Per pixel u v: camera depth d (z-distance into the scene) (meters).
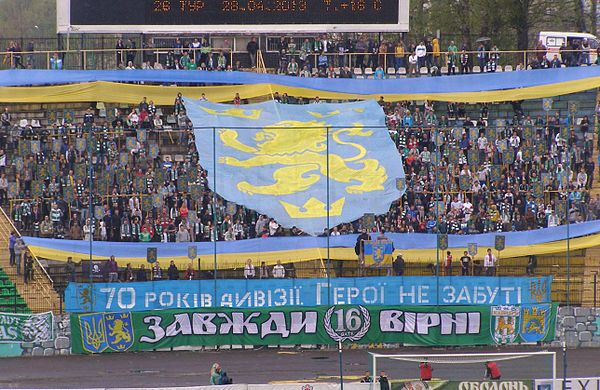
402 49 169.38
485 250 136.12
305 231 138.12
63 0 165.25
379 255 131.25
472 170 151.25
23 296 128.50
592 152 157.00
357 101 163.75
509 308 124.06
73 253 134.12
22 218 141.50
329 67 169.00
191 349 123.12
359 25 166.50
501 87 165.38
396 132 155.12
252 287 123.81
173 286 123.31
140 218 142.50
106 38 174.88
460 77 166.25
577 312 124.38
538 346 124.19
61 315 121.94
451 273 132.62
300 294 124.06
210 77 163.88
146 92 161.88
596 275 133.12
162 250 135.50
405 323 123.88
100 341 121.44
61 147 150.38
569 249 132.75
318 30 165.88
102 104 162.25
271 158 149.12
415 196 147.12
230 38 174.38
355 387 100.81
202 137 151.75
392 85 165.62
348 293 124.38
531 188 148.62
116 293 122.31
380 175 147.50
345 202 142.75
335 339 123.62
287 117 157.12
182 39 176.38
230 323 123.44
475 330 123.81
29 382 108.44
